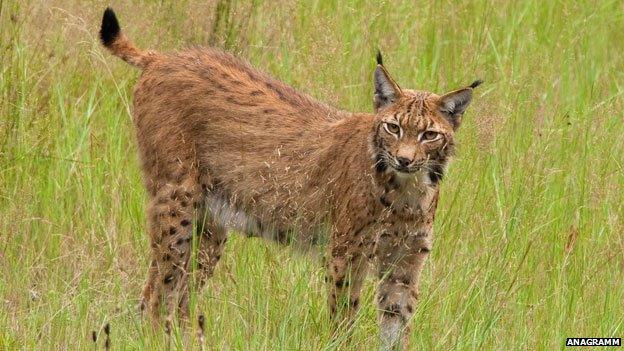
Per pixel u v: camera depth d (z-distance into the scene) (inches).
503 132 573.3
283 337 418.0
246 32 619.5
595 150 571.8
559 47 676.1
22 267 477.1
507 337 449.4
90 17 604.4
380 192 457.1
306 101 499.2
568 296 475.2
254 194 487.8
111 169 535.5
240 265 469.7
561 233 514.9
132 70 597.9
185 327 457.4
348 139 471.2
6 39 582.2
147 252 501.7
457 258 488.1
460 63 645.9
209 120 490.3
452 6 683.4
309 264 474.0
